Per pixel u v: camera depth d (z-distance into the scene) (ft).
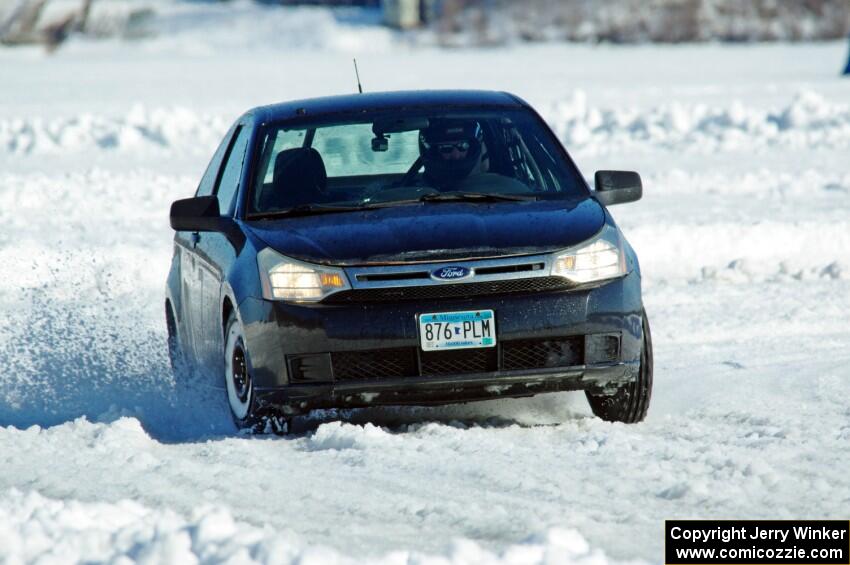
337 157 72.74
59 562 38.01
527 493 49.78
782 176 177.88
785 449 56.75
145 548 37.52
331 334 60.90
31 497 45.96
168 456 59.06
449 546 38.70
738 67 483.10
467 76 416.26
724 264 130.41
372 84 370.73
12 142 224.12
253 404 63.57
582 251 63.41
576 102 263.49
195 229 70.74
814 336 95.45
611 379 63.36
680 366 85.05
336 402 61.93
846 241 133.90
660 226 133.18
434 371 61.36
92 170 185.06
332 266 62.03
